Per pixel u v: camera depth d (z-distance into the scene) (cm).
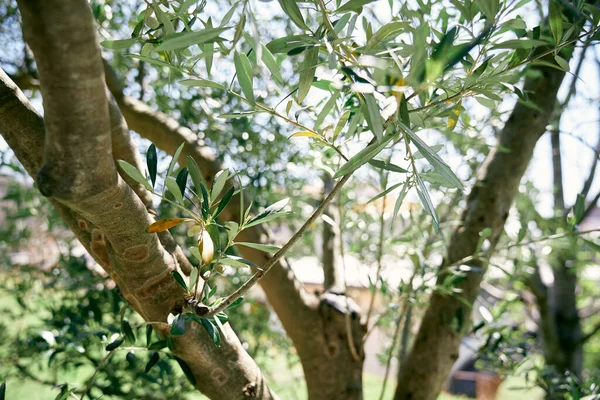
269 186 152
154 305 66
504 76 51
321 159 102
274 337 179
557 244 101
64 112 41
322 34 50
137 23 63
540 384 112
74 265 128
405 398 110
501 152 109
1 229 171
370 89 38
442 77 56
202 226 54
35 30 37
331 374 109
